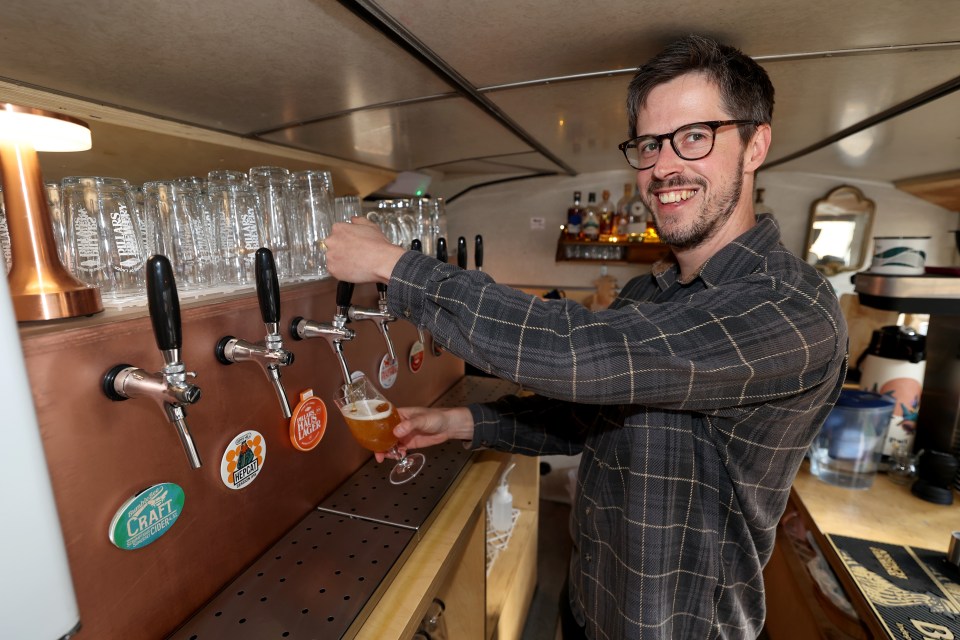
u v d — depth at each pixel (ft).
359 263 2.65
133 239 2.35
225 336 2.55
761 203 8.45
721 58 2.60
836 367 2.46
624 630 2.93
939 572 3.55
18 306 1.82
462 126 4.71
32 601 1.40
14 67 2.66
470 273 2.47
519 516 6.41
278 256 3.24
